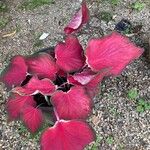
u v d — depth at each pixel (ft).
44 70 1.93
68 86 1.93
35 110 1.91
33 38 2.81
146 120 2.37
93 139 1.81
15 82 1.92
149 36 2.62
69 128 1.81
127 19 2.82
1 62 2.72
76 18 1.94
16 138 2.38
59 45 1.91
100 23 2.81
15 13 2.96
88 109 1.79
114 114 2.40
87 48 1.90
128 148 2.28
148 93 2.47
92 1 2.95
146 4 2.88
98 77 1.83
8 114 1.95
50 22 2.88
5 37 2.85
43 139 1.81
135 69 2.57
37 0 3.00
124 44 1.89
